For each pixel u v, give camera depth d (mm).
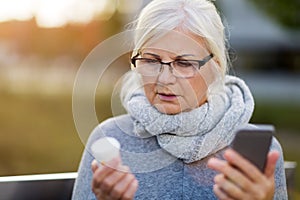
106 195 1477
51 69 7211
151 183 1761
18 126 6500
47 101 6848
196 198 1750
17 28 8062
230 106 1756
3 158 5906
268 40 16781
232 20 16453
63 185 1992
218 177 1295
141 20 1651
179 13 1629
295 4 9992
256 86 14555
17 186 1938
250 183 1264
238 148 1275
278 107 11680
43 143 6168
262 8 10539
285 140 8781
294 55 17141
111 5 6680
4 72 7484
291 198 2168
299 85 14625
